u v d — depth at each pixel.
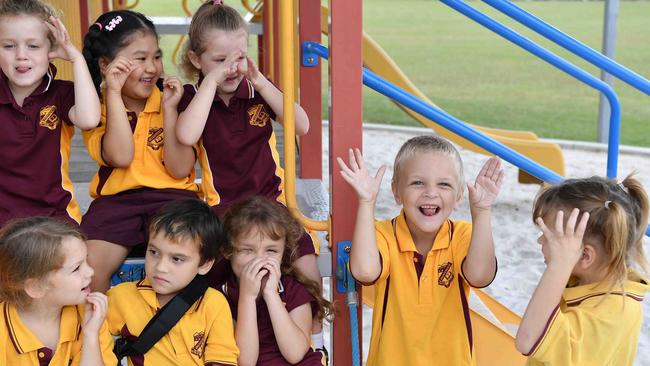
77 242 2.44
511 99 12.62
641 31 17.39
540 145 6.84
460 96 12.86
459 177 2.75
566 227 2.35
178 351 2.58
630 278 2.54
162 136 3.10
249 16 6.02
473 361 2.84
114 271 2.92
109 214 2.94
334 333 2.90
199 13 3.13
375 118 11.39
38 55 2.83
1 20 2.79
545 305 2.37
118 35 2.97
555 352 2.37
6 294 2.41
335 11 2.65
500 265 5.41
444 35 18.25
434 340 2.81
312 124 4.26
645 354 4.22
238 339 2.65
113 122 2.92
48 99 2.95
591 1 22.59
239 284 2.78
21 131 2.90
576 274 2.53
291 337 2.66
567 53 15.94
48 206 2.96
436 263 2.78
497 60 15.70
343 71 2.69
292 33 2.70
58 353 2.47
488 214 2.69
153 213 2.96
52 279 2.38
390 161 8.02
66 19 5.69
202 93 2.96
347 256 2.82
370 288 3.89
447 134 7.10
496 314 3.96
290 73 2.73
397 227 2.82
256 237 2.68
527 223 6.20
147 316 2.61
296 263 2.85
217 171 3.13
